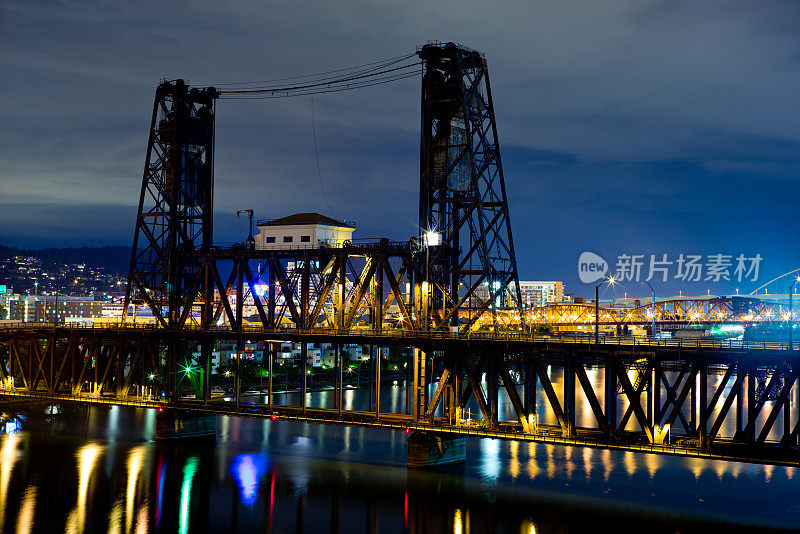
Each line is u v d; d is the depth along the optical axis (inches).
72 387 5012.3
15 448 4785.9
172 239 5103.3
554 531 3216.0
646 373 3243.1
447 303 4210.1
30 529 3363.7
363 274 4389.8
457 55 4175.7
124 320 5187.0
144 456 4557.1
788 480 3929.6
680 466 4224.9
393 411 5890.8
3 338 5290.4
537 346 3526.1
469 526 3294.8
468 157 4256.9
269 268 4694.9
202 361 4756.4
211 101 5270.7
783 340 3125.0
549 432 3508.9
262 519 3435.0
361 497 3705.7
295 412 4264.3
